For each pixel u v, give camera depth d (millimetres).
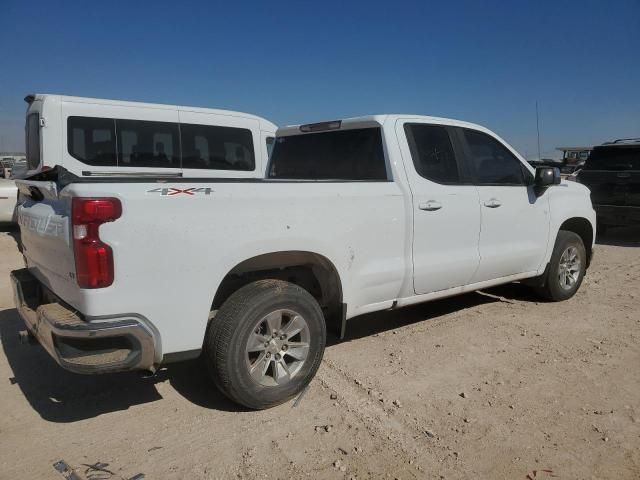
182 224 3223
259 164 9383
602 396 3908
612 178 11055
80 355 3037
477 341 5004
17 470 3004
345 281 4109
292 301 3672
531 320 5637
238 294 3559
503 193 5379
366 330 5305
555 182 5562
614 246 10773
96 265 2961
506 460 3123
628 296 6652
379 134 4641
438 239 4750
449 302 6293
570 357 4633
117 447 3242
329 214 3951
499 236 5359
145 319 3148
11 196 10641
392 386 4047
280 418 3584
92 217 2934
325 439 3330
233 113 9125
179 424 3506
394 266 4422
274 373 3695
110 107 7953
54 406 3750
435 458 3139
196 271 3287
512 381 4148
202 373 4281
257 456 3150
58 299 3490
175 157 8500
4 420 3559
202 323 3352
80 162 7684
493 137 5488
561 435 3385
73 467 3035
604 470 3035
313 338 3826
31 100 8016
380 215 4277
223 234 3393
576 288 6469
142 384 4090
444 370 4344
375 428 3455
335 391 3959
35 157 7891
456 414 3641
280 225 3664
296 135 5539
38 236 3559
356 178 4824
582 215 6402
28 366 4414
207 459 3121
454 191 4875
